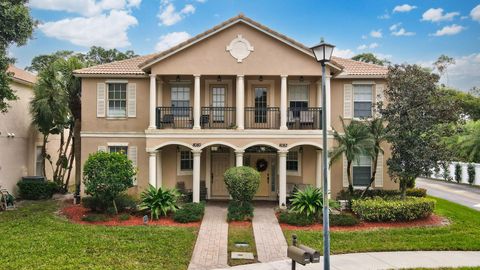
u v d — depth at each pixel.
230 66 18.02
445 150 15.50
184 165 20.41
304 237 13.24
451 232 13.78
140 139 19.77
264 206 18.56
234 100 20.05
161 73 18.06
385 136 15.88
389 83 16.44
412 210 15.05
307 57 17.95
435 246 12.17
